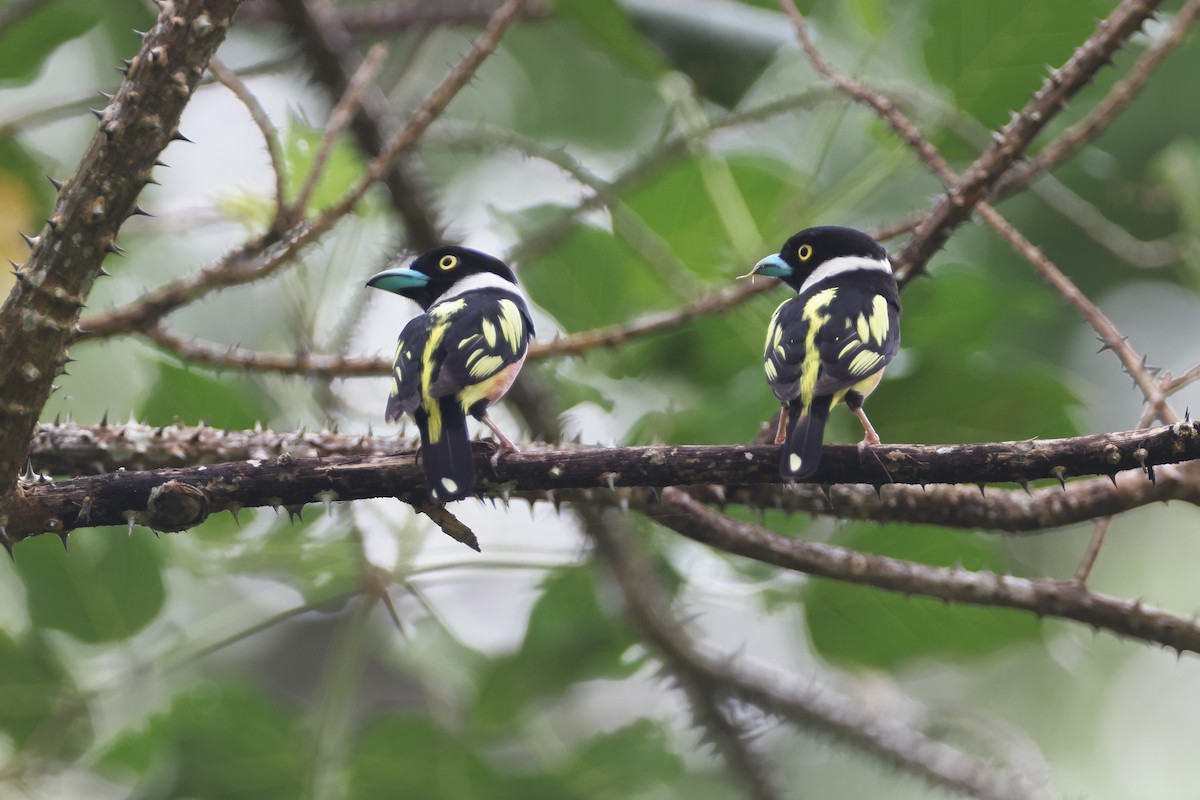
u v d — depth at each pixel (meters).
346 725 10.38
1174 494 8.21
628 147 17.86
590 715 15.12
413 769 10.14
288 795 10.08
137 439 8.30
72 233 6.21
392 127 10.27
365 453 8.29
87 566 10.02
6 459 6.34
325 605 10.26
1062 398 10.36
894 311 8.38
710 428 10.51
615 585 10.87
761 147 14.20
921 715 11.55
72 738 9.95
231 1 6.27
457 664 12.14
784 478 6.62
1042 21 10.27
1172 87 16.69
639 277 12.05
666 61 10.70
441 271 9.57
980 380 10.30
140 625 10.09
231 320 15.71
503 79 17.91
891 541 10.46
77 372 13.66
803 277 8.93
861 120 14.62
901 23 12.34
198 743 9.96
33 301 6.21
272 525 10.52
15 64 11.23
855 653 11.13
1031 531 8.35
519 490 6.96
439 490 6.62
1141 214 16.77
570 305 11.60
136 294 13.88
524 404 10.38
